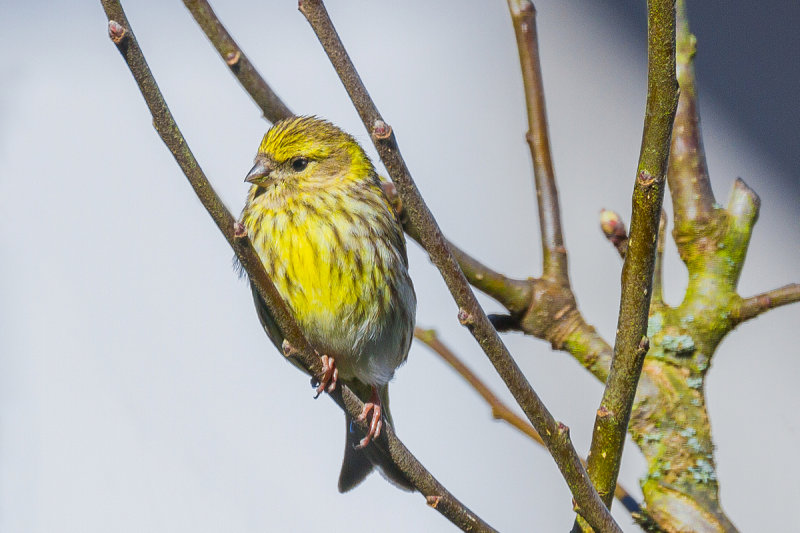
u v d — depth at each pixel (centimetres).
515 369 502
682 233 628
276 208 854
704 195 630
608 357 653
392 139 477
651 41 466
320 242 834
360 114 478
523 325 670
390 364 879
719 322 607
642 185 479
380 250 853
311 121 891
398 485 731
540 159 699
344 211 848
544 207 691
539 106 709
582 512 505
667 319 616
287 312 594
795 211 1230
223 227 546
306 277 834
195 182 525
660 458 588
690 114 643
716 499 581
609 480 521
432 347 696
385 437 618
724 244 619
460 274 493
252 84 738
